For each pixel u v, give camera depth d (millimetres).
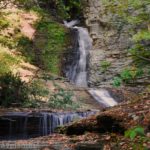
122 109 8227
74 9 28500
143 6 8812
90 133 8367
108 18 24969
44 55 25953
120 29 24406
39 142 8516
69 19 29688
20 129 14109
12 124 14039
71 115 14844
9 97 17250
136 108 8008
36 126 14273
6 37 24688
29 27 27078
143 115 7434
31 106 17391
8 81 17688
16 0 18016
